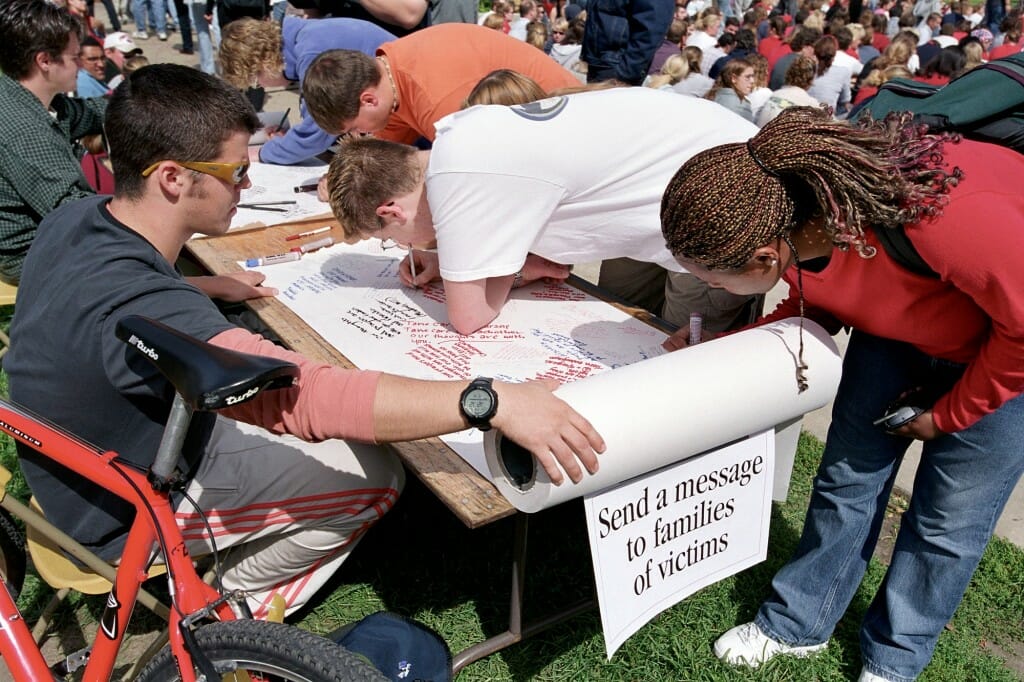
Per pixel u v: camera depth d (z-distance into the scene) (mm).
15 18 2701
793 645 2102
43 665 1568
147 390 1516
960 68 5824
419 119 3076
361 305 2404
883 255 1435
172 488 1386
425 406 1367
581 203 2148
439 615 2285
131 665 2150
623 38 4551
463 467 1665
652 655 2150
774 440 1787
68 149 2863
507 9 11016
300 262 2738
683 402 1473
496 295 2266
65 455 1462
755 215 1356
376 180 2137
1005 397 1463
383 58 3086
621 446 1411
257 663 1267
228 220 1714
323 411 1393
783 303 1839
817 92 7684
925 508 1786
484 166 1967
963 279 1333
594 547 1541
